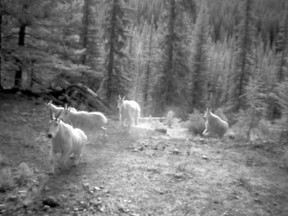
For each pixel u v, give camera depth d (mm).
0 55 14133
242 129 13227
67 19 17453
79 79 19172
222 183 7289
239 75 31391
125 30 26141
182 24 26438
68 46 17656
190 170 8055
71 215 5391
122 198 6180
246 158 9500
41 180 6852
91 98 18266
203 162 8922
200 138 12664
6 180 6414
